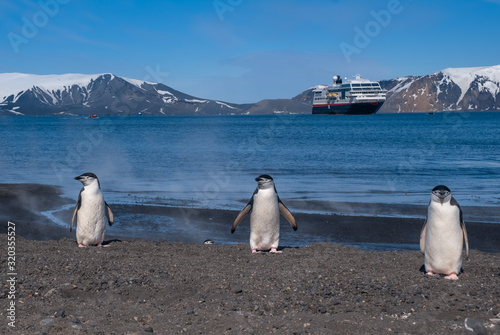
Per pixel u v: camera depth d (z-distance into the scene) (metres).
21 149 46.75
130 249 9.90
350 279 7.21
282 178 25.12
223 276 7.37
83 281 7.06
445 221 7.32
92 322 5.41
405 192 20.59
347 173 27.20
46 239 13.02
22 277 7.15
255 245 9.70
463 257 9.54
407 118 186.38
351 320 5.50
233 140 60.62
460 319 5.55
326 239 13.04
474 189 21.17
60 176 26.75
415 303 6.09
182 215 15.88
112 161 34.91
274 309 5.98
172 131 89.62
